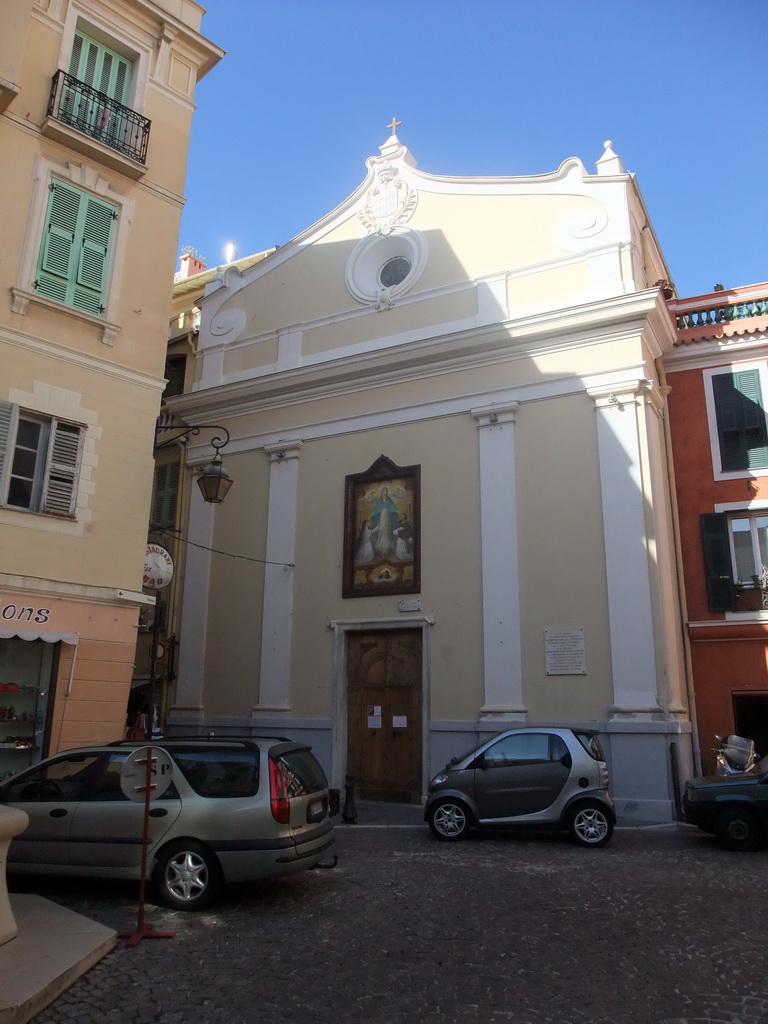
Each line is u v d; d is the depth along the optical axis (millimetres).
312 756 8656
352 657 16656
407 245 18250
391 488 16844
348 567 16828
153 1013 5074
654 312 14898
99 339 12695
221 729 17391
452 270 17344
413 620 15859
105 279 12938
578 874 9000
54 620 11555
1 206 11875
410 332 17453
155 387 13273
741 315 16703
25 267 11992
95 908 7449
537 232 16625
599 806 10797
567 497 14984
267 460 18547
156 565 13727
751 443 15844
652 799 13039
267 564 17828
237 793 7656
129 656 12352
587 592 14414
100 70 13625
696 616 15352
